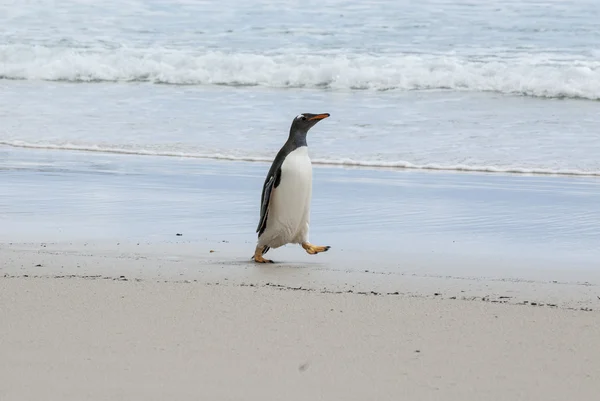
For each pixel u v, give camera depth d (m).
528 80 77.06
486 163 51.03
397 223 36.44
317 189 44.06
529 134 59.09
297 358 18.28
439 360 18.30
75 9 114.06
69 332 19.77
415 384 16.95
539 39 95.62
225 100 73.38
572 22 104.69
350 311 21.86
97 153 53.75
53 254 29.20
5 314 21.12
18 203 39.31
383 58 84.88
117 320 20.75
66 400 15.91
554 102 72.12
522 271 28.02
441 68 81.94
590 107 69.75
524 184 45.53
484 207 39.75
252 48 93.88
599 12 110.50
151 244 31.62
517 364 18.14
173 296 23.08
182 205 39.50
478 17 108.00
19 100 72.75
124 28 104.50
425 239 33.44
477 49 91.06
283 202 28.52
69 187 43.28
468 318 21.39
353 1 117.81
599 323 21.09
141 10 114.06
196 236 33.41
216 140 57.66
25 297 22.78
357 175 47.94
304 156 28.66
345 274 27.09
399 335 19.94
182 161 51.44
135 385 16.67
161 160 51.62
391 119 64.38
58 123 63.19
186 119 64.81
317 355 18.48
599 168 49.81
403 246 32.16
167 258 29.20
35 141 57.25
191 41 97.75
